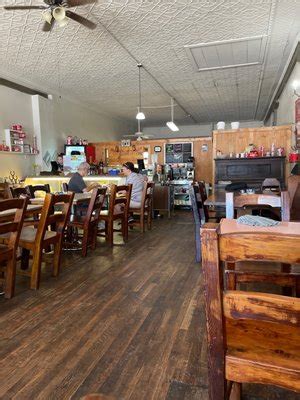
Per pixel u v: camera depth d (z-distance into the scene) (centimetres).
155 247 404
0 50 477
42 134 677
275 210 265
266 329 103
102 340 181
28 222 323
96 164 790
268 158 636
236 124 671
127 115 1041
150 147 866
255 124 1214
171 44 470
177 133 1277
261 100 863
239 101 869
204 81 670
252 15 386
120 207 452
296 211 308
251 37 450
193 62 551
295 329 103
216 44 473
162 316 210
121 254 370
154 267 318
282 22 406
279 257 75
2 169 579
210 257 82
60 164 676
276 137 643
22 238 266
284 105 684
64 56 508
